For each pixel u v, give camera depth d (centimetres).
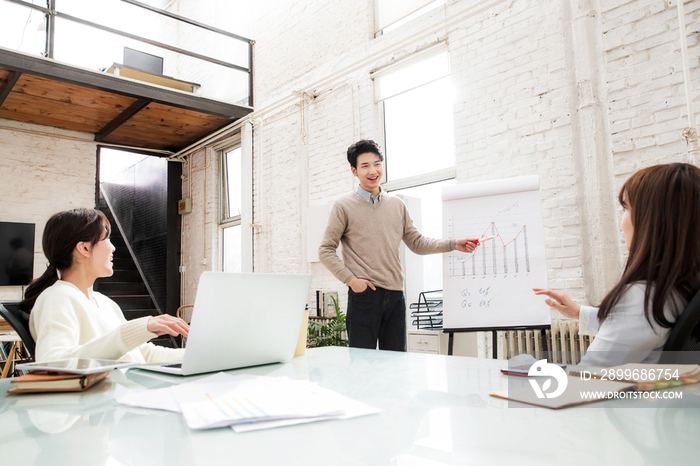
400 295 233
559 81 289
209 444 49
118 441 50
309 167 466
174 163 673
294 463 42
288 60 506
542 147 294
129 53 496
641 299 88
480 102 328
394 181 400
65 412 64
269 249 503
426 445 46
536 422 54
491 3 319
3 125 525
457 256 240
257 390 72
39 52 451
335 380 85
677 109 242
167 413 62
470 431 51
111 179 820
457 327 229
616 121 264
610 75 268
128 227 748
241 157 546
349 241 232
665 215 90
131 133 591
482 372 90
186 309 638
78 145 579
